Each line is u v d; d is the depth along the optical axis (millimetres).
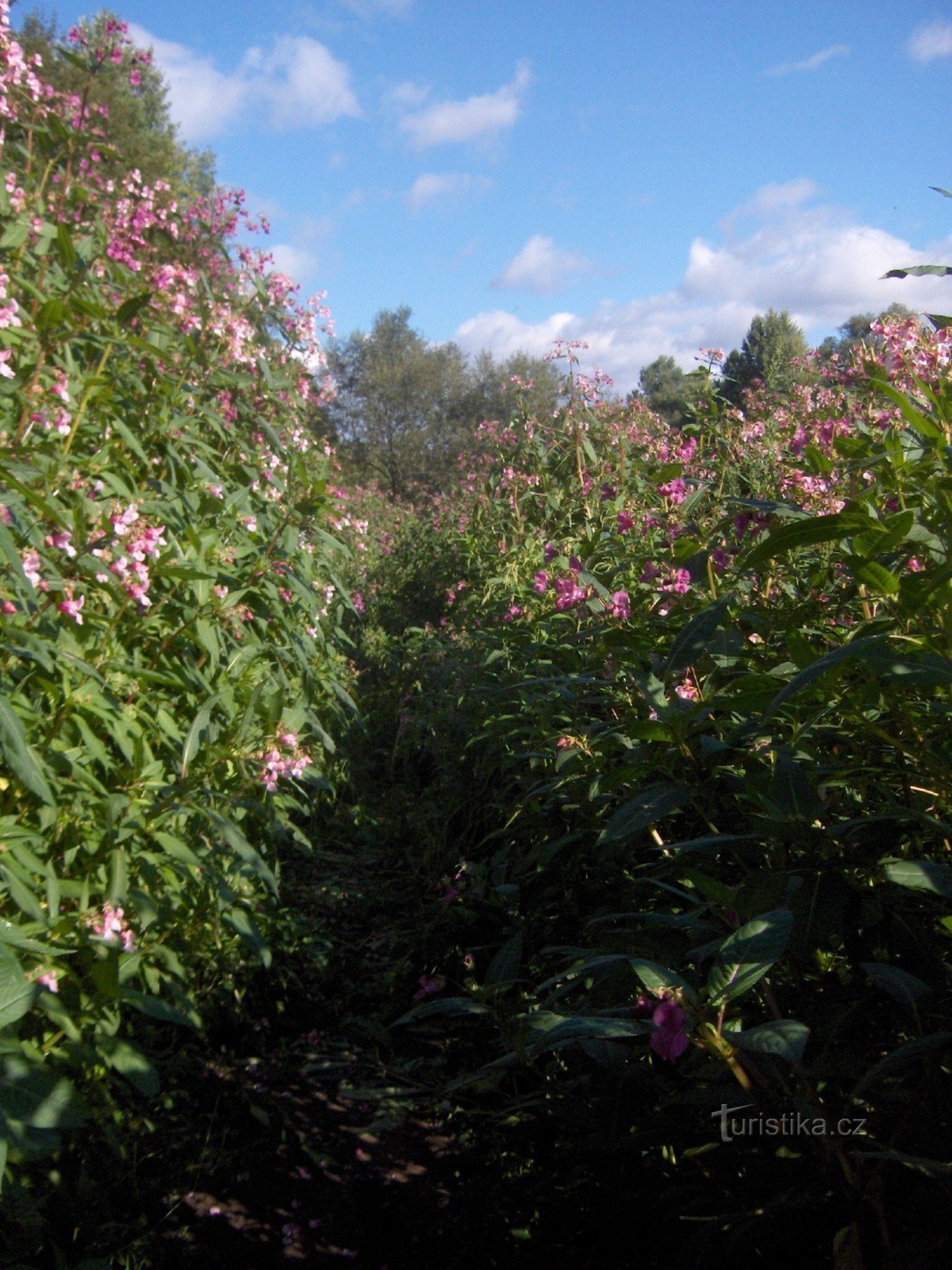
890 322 3715
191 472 3844
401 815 5723
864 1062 1737
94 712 2561
